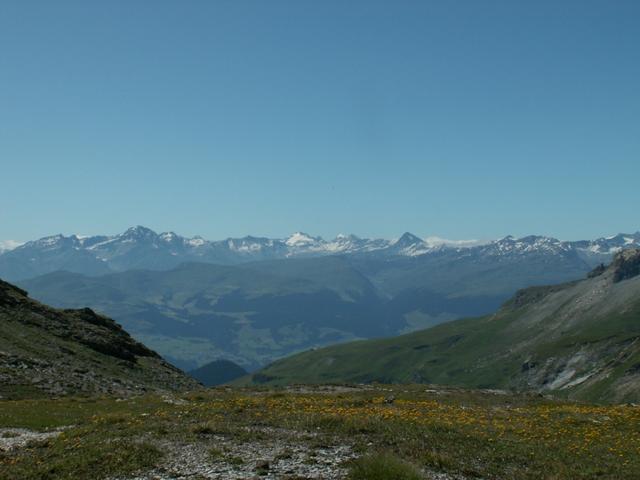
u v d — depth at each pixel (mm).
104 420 37000
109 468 26750
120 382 72188
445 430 35906
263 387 75188
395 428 34500
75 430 34438
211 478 25578
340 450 29953
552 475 28469
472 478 27312
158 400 53688
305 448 30188
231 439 31797
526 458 31406
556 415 46969
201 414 39250
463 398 62406
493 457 30891
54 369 67562
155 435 32281
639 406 52688
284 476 25594
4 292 89750
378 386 75875
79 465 27000
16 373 61500
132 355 90062
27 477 25766
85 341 85938
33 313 87562
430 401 57625
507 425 40688
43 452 30078
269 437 32375
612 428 41344
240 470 26656
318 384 77562
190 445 30375
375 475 25109
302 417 37844
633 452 33812
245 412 40875
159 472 26562
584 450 33719
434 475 27109
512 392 73188
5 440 34031
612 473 29406
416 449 30516
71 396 60188
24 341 74062
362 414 41219
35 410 45625
